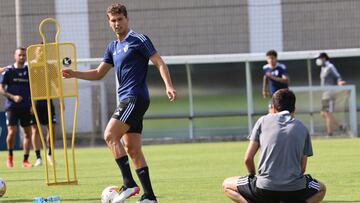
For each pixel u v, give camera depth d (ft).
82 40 207.51
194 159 123.03
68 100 174.19
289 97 55.57
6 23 206.18
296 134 54.24
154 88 175.52
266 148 54.49
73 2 207.31
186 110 176.14
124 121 61.16
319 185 55.26
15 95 116.98
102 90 175.11
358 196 69.56
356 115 173.58
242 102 175.94
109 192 62.39
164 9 209.36
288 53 176.86
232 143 166.61
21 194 77.41
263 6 208.74
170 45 209.26
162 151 147.13
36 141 119.24
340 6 207.00
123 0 209.46
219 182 84.99
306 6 208.03
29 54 82.99
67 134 174.81
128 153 62.69
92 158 134.72
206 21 208.85
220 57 175.42
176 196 72.64
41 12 205.98
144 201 61.62
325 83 172.24
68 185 85.35
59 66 82.17
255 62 175.32
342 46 207.21
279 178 54.13
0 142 166.91
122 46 62.49
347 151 130.31
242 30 208.74
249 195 55.93
